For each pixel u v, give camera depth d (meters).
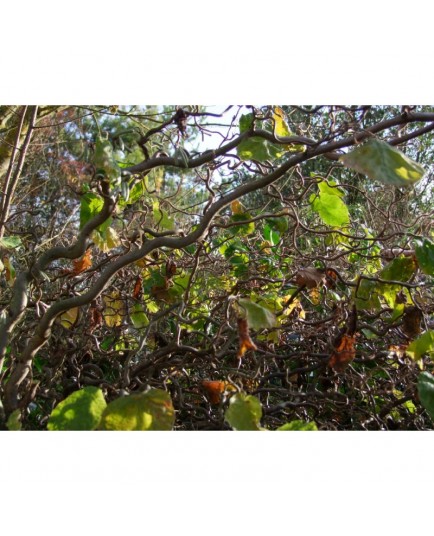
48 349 1.76
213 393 1.32
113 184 1.26
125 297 1.80
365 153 1.12
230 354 1.71
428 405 1.24
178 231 1.62
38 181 4.14
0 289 2.19
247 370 1.71
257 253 2.11
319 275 1.59
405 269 1.54
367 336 1.72
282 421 1.65
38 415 1.69
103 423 1.12
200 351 1.52
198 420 1.63
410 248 1.81
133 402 1.12
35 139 4.18
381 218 2.72
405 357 1.65
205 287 2.14
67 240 2.70
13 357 1.58
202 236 1.38
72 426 1.14
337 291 2.04
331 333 1.69
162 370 1.69
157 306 1.97
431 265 1.44
